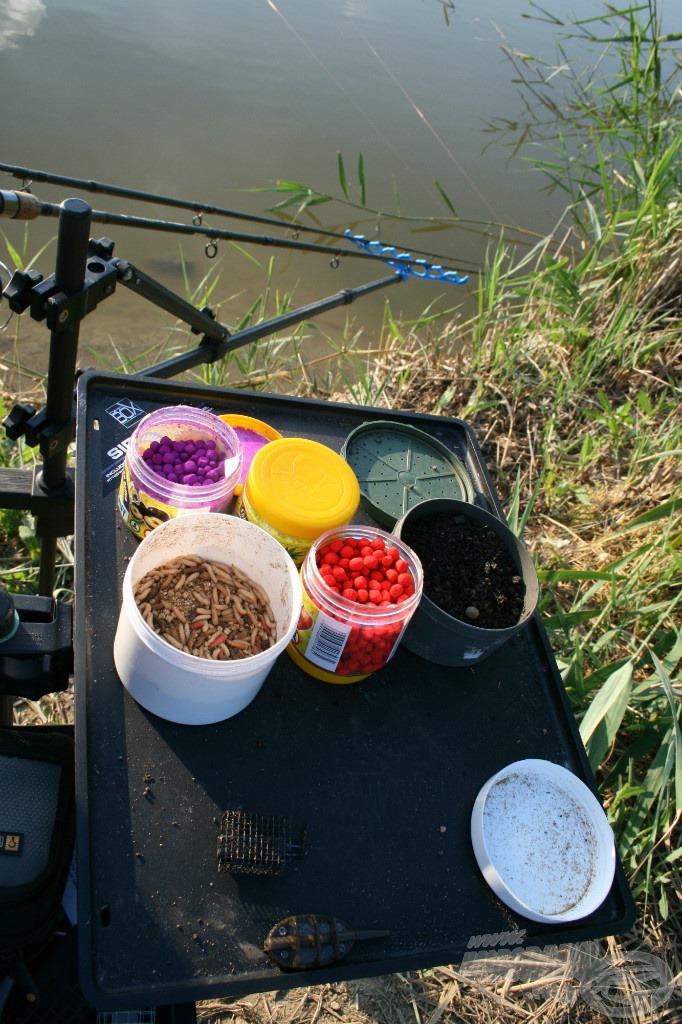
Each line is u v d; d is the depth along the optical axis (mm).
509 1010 1593
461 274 3881
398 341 3240
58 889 1112
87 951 933
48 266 3219
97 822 1018
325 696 1221
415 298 3680
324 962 987
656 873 1760
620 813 1825
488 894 1110
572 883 1155
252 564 1225
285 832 1062
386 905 1062
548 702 1336
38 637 1247
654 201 3121
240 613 1191
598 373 3027
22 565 2102
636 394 2953
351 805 1125
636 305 3107
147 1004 916
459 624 1208
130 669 1084
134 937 954
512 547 1396
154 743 1100
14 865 1081
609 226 3277
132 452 1219
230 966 963
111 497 1338
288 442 1293
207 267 3547
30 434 1407
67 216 1066
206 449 1351
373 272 3768
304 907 1029
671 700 1719
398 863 1098
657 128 3484
